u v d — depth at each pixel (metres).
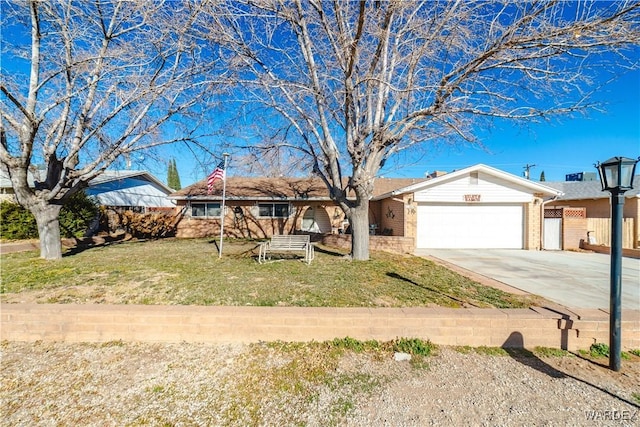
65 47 7.72
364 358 3.62
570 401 2.86
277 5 6.94
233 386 3.06
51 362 3.49
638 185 13.66
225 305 4.42
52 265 7.17
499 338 3.96
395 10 6.53
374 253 10.30
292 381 3.15
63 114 7.96
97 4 7.38
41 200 8.04
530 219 13.02
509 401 2.85
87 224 12.80
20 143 8.12
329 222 18.28
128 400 2.83
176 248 11.05
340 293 5.04
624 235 13.14
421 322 3.96
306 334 3.96
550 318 3.95
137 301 4.62
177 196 16.50
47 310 3.99
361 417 2.63
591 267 8.66
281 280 5.81
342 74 7.38
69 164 8.31
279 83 7.08
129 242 13.38
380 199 16.70
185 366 3.41
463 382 3.16
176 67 8.54
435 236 13.21
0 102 7.23
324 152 8.53
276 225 17.22
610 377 3.27
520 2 5.40
